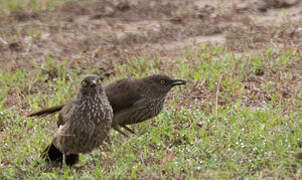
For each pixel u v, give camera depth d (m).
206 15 20.06
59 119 10.02
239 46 16.78
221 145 10.42
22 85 14.62
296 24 18.14
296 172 9.62
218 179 9.20
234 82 14.07
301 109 12.22
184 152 10.58
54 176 9.70
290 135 10.73
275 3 20.64
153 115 12.02
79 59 16.48
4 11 21.91
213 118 11.98
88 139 9.75
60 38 18.47
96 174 9.77
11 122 12.46
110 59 16.42
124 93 11.66
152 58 16.44
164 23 19.59
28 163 10.49
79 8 21.97
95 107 9.55
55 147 10.33
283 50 15.93
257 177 9.38
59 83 14.58
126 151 10.69
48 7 22.33
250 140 10.69
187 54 16.27
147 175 9.67
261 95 13.56
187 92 13.84
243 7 20.61
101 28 19.50
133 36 18.38
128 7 21.55
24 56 16.88
